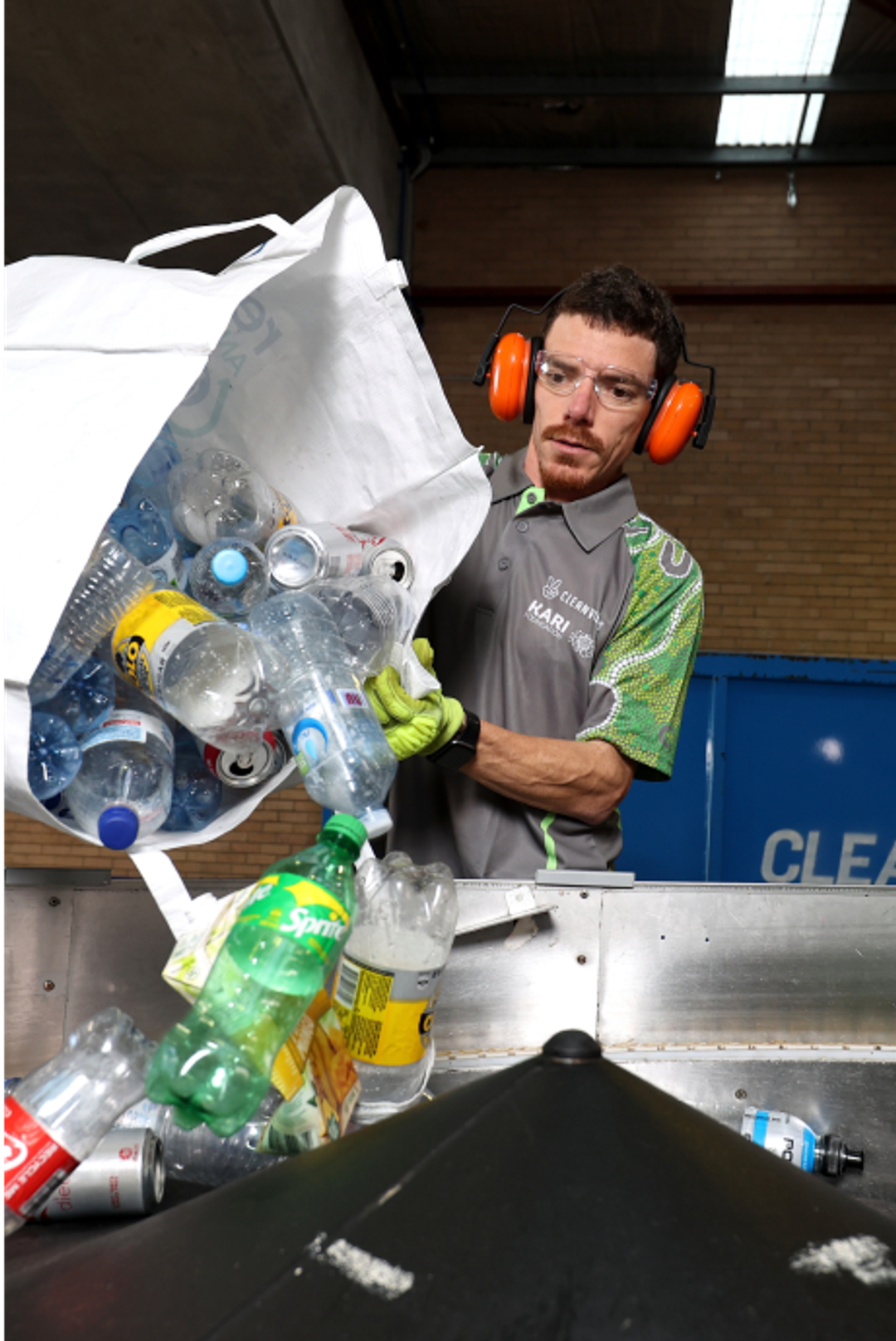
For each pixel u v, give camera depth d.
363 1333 0.31
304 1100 0.59
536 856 1.25
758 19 4.31
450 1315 0.31
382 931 0.68
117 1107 0.54
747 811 4.74
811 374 5.21
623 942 0.92
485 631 1.32
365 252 0.77
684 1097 0.88
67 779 0.70
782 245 5.27
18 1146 0.50
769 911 0.93
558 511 1.35
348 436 0.86
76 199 4.47
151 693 0.71
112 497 0.57
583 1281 0.32
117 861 4.75
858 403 5.18
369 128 4.59
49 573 0.57
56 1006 0.89
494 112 5.05
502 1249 0.33
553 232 5.37
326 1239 0.34
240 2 3.26
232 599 0.81
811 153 5.20
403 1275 0.32
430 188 5.43
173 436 0.89
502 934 0.91
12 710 0.56
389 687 0.82
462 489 0.86
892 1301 0.33
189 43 3.49
